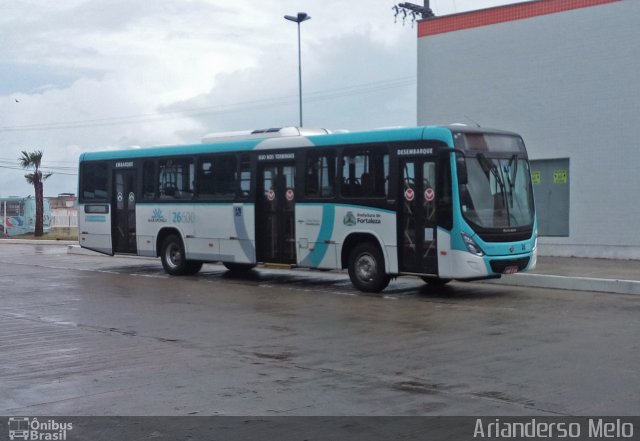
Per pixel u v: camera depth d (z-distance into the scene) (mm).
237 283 18312
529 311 13336
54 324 12430
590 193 21094
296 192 17125
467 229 14484
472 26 23281
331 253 16500
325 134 17078
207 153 19078
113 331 11734
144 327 12078
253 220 17938
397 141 15367
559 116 21625
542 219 22250
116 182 21422
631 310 13367
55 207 76875
